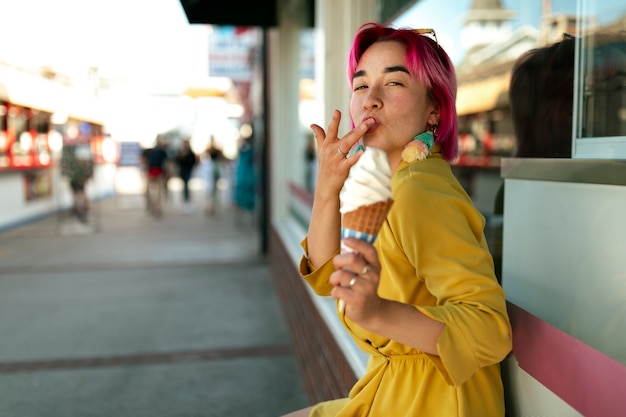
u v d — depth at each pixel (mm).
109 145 20500
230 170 17906
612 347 1285
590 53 1541
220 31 11852
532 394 1276
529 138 1775
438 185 1206
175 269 7875
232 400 3777
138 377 4137
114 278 7352
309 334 3955
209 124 21094
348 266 948
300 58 5707
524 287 1634
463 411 1216
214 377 4141
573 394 1128
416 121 1312
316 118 4316
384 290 1327
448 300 1108
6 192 12195
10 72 8922
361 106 1326
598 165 1308
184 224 12953
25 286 6949
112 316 5648
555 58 1688
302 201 5609
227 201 18859
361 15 3113
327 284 1443
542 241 1539
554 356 1180
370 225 940
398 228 1234
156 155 14461
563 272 1451
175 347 4758
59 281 7211
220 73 11930
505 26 3131
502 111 3326
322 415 1587
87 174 12578
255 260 8469
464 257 1121
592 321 1350
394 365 1356
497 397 1283
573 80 1577
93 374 4191
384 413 1334
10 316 5680
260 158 8547
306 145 5410
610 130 1487
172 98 20297
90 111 13008
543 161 1516
